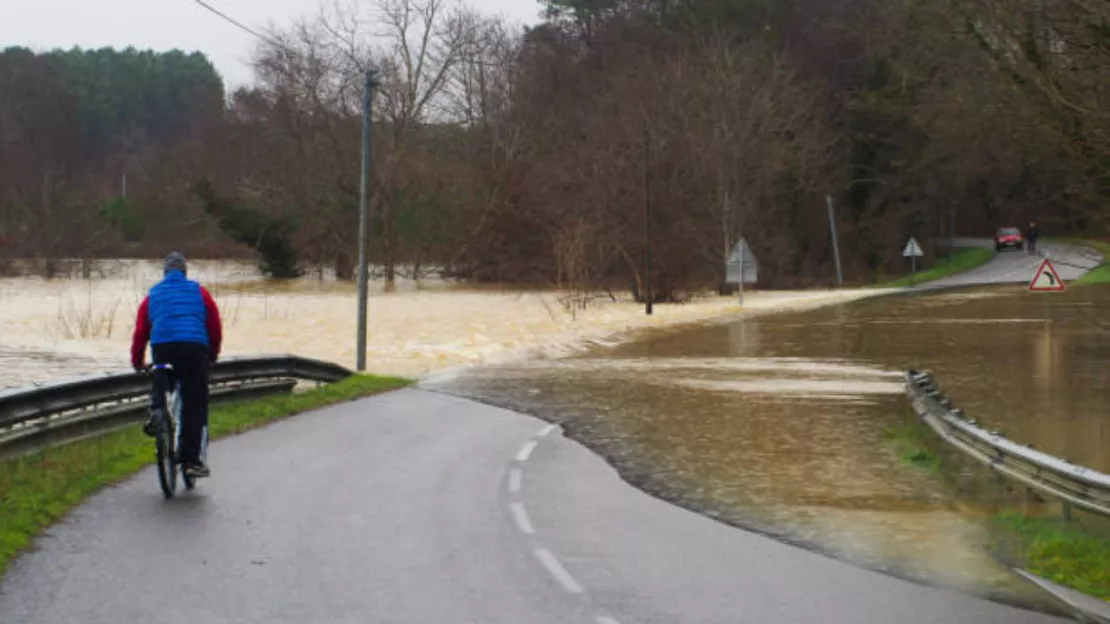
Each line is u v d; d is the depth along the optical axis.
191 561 7.77
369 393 20.02
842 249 84.50
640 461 12.75
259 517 9.31
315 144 72.06
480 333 35.50
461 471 11.97
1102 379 20.86
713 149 63.16
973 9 13.05
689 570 7.78
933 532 9.08
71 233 77.25
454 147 75.94
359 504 10.02
